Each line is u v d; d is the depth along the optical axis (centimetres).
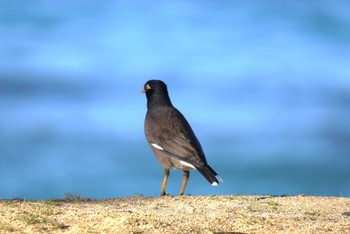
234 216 1448
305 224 1390
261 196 1734
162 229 1305
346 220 1450
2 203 1540
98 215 1393
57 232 1287
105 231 1288
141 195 1769
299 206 1605
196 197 1698
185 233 1288
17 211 1429
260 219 1409
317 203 1644
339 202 1659
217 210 1528
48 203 1569
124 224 1314
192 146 1864
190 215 1442
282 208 1578
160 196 1773
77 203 1605
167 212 1496
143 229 1302
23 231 1291
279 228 1349
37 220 1348
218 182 1798
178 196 1742
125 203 1617
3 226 1308
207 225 1346
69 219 1371
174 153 1862
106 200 1673
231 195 1745
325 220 1444
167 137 1894
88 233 1275
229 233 1305
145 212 1486
